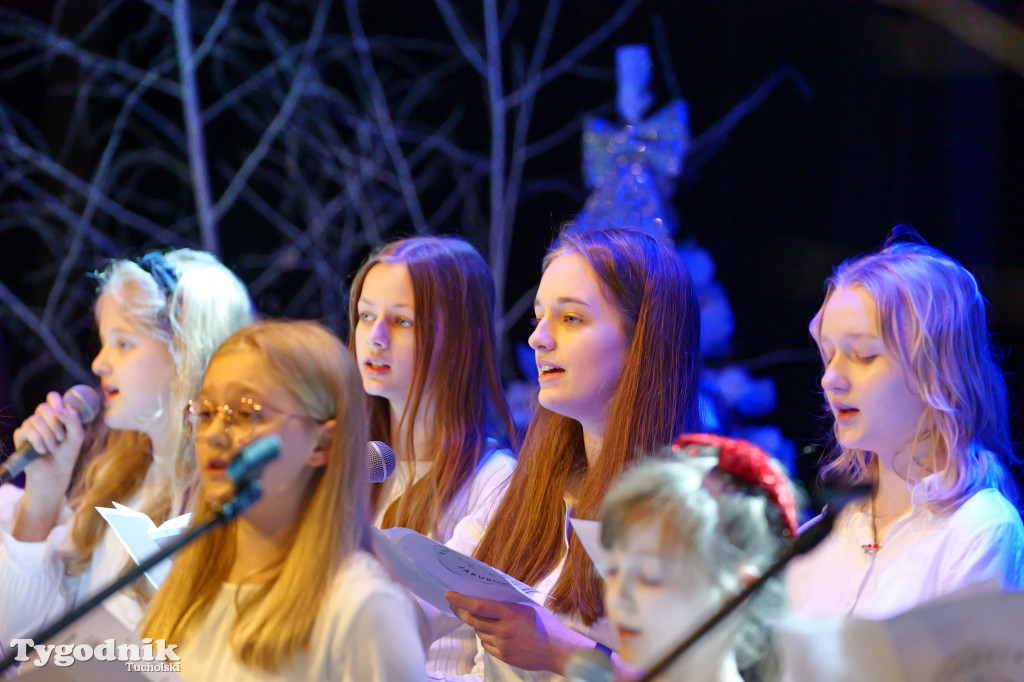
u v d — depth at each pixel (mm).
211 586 3551
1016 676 2553
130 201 10758
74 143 10711
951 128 8531
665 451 3643
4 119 10680
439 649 4598
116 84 10797
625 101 9844
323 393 3449
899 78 8805
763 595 2680
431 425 4977
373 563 3426
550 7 10430
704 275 9117
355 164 10820
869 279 3791
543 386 4234
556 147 10422
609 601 2705
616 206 8812
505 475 4891
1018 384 7520
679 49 9859
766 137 9430
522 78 10523
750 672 3176
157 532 3857
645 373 4102
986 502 3637
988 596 2578
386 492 5082
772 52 9453
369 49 10820
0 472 4266
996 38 8320
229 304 4996
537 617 3691
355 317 5234
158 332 4840
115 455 4988
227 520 2773
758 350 9250
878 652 2590
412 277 4977
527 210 10484
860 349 3744
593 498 3979
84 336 10500
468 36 10641
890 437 3750
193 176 10789
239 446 3361
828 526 2465
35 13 10742
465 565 3494
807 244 9219
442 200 10680
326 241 10789
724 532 2654
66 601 4750
